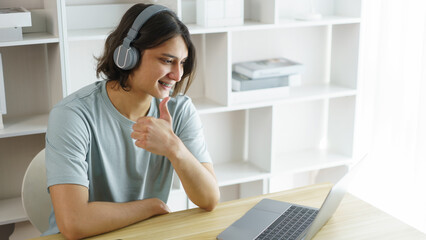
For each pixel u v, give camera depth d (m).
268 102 2.55
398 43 2.64
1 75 2.10
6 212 2.27
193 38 2.60
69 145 1.40
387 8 2.65
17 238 2.47
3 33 1.99
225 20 2.41
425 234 1.34
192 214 1.46
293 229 1.35
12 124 2.21
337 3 2.81
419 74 2.56
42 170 1.66
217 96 2.56
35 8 2.25
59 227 1.34
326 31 2.90
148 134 1.40
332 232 1.34
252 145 2.80
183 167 1.44
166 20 1.35
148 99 1.50
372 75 2.82
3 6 2.19
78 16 2.32
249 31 2.72
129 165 1.55
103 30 2.32
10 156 2.40
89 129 1.46
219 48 2.47
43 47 2.32
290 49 2.85
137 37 1.37
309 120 3.01
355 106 2.79
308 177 3.13
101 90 1.51
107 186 1.53
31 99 2.36
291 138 2.99
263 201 1.53
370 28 2.77
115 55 1.39
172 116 1.61
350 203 1.51
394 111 2.70
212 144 2.82
